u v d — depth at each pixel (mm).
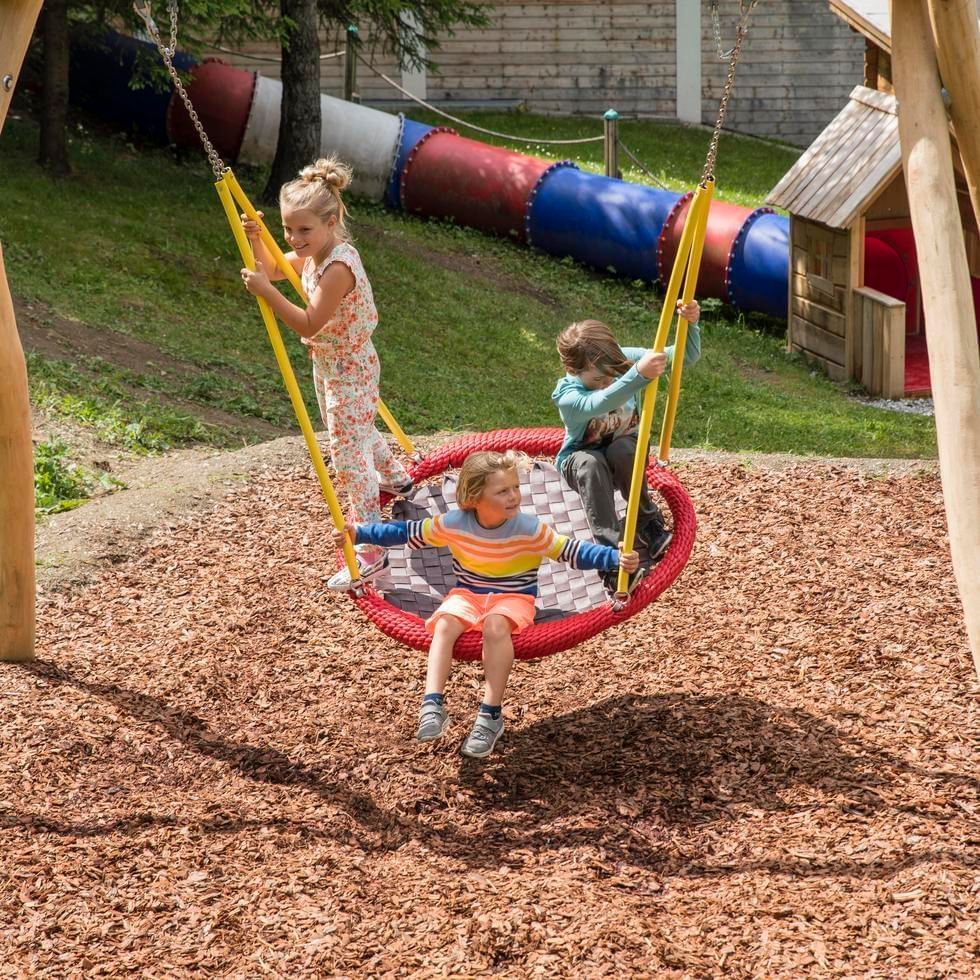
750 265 16484
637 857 4211
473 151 19109
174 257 14859
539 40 25641
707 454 8586
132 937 3904
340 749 5059
